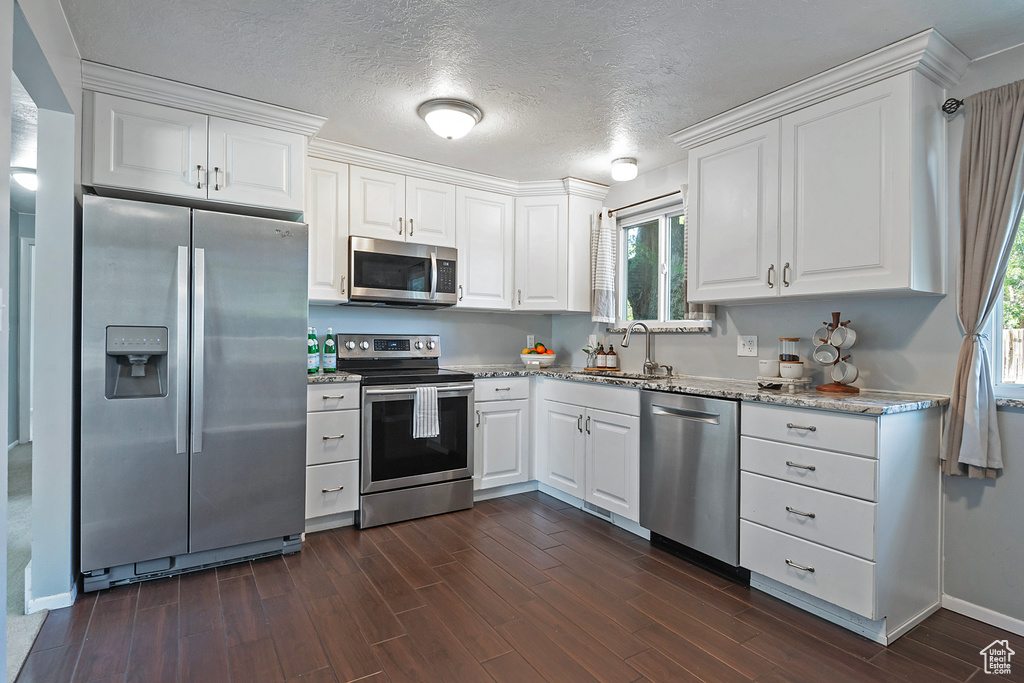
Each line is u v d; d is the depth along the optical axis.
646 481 2.80
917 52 1.98
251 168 2.65
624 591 2.29
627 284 3.94
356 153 3.21
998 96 2.02
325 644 1.88
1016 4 1.78
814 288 2.32
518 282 3.89
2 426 1.28
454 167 3.55
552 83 2.39
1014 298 2.14
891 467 1.94
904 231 2.03
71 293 2.15
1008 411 2.05
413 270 3.41
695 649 1.88
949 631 2.03
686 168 3.38
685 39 2.03
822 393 2.34
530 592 2.27
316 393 2.87
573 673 1.74
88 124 2.30
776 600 2.24
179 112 2.49
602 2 1.81
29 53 1.64
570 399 3.39
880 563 1.90
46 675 1.69
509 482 3.59
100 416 2.22
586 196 3.94
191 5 1.86
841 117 2.24
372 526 3.03
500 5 1.83
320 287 3.14
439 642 1.90
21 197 4.41
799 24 1.92
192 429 2.39
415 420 3.13
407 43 2.09
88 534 2.21
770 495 2.23
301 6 1.86
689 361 3.36
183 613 2.08
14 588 2.27
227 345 2.48
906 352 2.33
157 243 2.32
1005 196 1.99
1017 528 2.02
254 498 2.55
